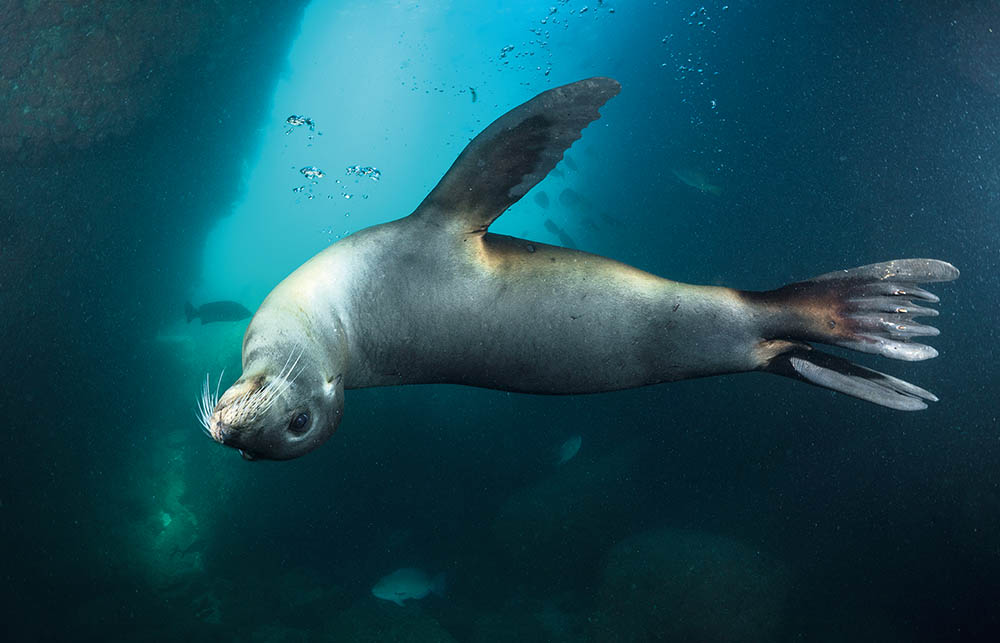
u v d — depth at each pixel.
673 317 2.51
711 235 19.38
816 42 17.84
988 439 11.13
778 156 18.92
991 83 13.78
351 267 2.36
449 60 20.58
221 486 15.28
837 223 16.94
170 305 19.00
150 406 16.84
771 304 2.58
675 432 14.16
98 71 13.73
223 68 16.67
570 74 22.11
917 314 2.51
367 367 2.39
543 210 23.27
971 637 9.70
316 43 19.30
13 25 12.57
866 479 11.96
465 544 13.66
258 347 2.03
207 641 11.70
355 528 14.80
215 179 18.75
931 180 15.09
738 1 19.47
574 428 15.26
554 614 11.41
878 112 16.22
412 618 11.49
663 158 22.67
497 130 2.28
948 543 10.71
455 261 2.38
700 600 9.90
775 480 12.82
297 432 1.94
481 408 15.74
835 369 2.60
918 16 14.52
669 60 21.94
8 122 13.07
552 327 2.42
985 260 13.51
